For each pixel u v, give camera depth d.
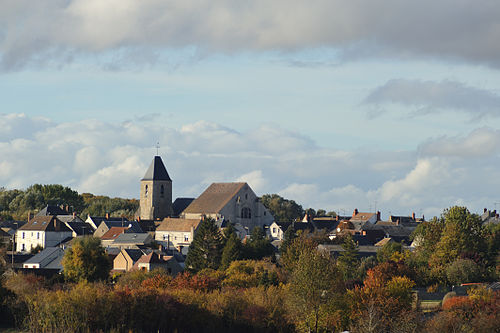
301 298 111.25
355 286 123.44
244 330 114.88
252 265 166.62
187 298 116.25
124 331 104.81
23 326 103.50
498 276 156.50
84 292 108.06
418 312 113.69
